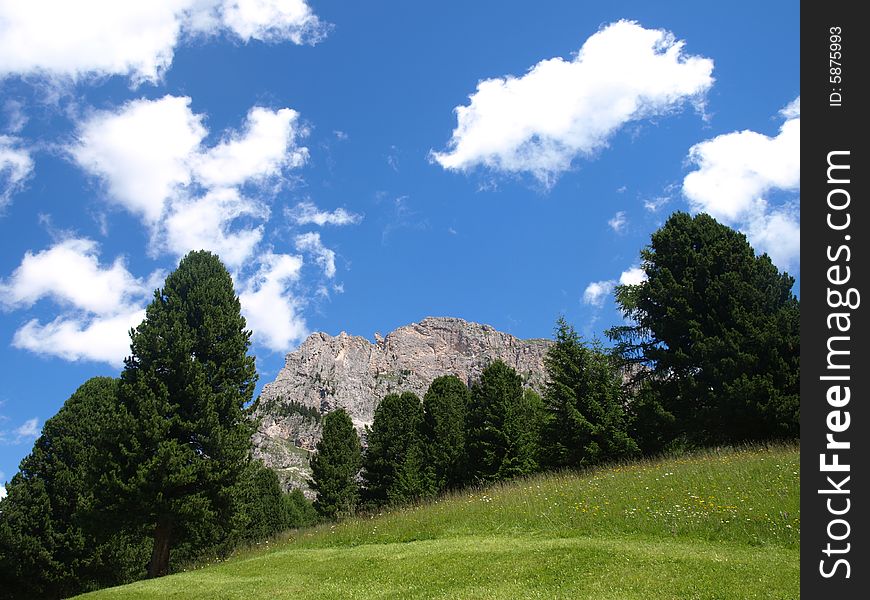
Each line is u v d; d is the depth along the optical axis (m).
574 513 17.27
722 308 32.50
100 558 31.44
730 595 9.44
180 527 26.81
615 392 36.12
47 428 33.31
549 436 36.78
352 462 57.78
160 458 24.58
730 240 34.06
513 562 13.23
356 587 13.30
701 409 31.12
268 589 14.40
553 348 37.97
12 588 30.89
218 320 29.12
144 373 26.72
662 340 35.56
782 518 13.32
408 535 19.36
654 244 36.69
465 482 42.44
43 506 31.34
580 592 10.46
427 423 51.62
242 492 28.19
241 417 28.48
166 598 15.02
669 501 16.34
